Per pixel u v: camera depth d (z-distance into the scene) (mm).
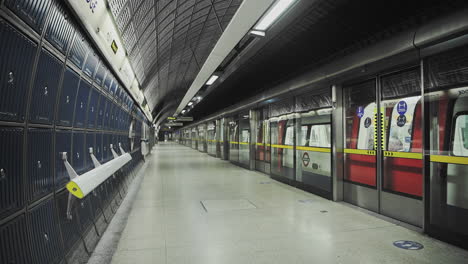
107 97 4164
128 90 5980
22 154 1647
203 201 5156
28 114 1726
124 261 2656
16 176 1574
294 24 5027
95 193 3475
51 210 2076
